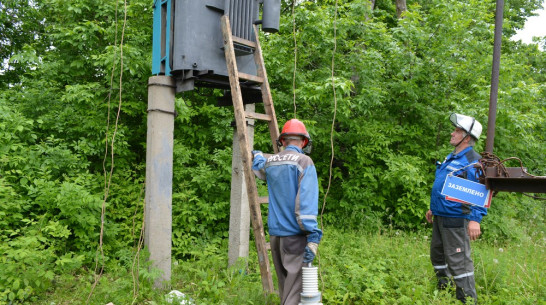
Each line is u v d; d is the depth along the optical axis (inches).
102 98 238.5
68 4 238.4
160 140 157.2
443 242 155.3
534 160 330.0
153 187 156.6
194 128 259.3
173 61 155.5
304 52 278.7
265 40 280.5
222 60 159.3
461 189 142.2
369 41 286.4
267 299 136.8
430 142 299.0
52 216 183.0
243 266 175.2
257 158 137.9
